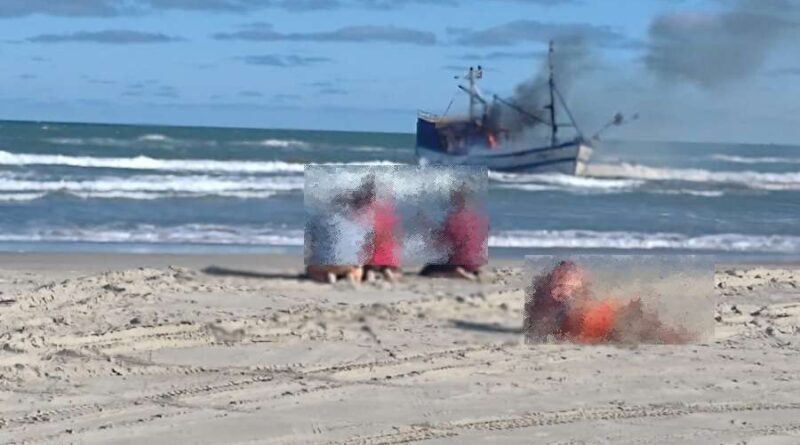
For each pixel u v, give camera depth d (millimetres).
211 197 31344
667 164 52688
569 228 26031
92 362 9859
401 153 71812
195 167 45656
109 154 56906
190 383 9305
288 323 11734
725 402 9117
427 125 52938
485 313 12664
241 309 12586
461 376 9773
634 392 9352
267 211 28172
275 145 70625
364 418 8422
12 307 12281
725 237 25234
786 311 13297
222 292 13789
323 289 14242
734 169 55688
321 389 9234
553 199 35531
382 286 14531
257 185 35344
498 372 9930
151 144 65125
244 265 17516
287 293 13891
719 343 11367
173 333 11078
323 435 7988
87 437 7793
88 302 12773
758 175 52188
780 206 35344
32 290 13500
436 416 8516
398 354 10484
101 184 33469
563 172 49188
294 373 9727
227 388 9180
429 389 9305
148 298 13156
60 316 11812
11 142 60750
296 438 7902
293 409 8617
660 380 9773
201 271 15727
